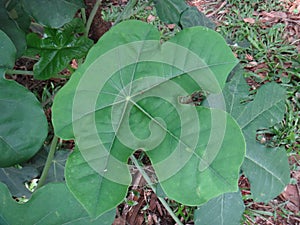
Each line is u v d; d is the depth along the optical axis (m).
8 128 0.37
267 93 0.47
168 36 0.85
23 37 0.46
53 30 0.47
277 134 0.72
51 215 0.36
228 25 0.89
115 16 0.88
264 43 0.86
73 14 0.46
